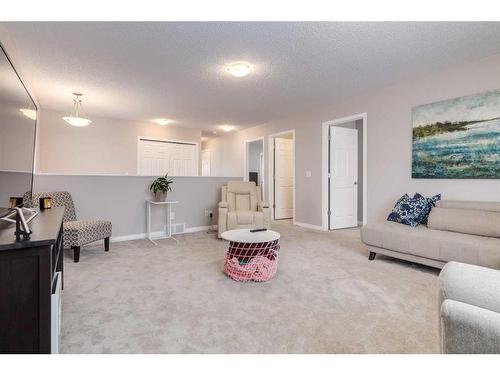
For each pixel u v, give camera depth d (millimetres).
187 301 2139
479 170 3092
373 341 1612
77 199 3955
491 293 688
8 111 1653
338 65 3279
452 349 669
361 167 5641
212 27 2467
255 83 3875
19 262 1113
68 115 5535
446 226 2896
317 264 3057
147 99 4605
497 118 2971
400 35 2609
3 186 1564
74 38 2633
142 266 2996
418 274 2740
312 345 1570
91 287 2410
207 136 8305
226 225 4223
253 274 2547
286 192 6766
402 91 3824
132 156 6301
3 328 1098
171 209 4750
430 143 3510
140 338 1639
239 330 1729
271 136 6352
